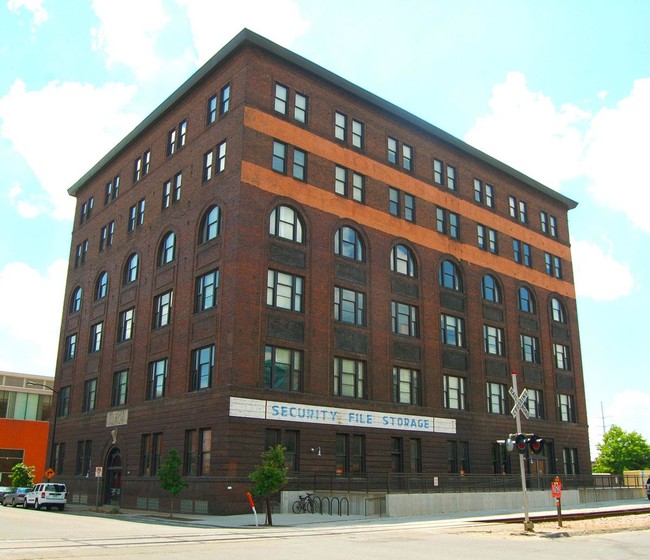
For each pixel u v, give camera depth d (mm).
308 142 40719
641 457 107312
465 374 47000
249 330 35125
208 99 42062
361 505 31391
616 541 20938
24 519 30766
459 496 34375
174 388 38594
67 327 54750
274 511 33688
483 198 53219
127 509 39781
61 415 52812
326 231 40219
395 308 43594
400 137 47344
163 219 44062
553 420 53562
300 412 36125
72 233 57938
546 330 55719
